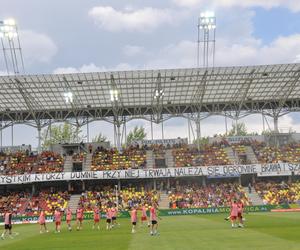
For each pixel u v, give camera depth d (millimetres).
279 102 78750
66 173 70625
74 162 76938
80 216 43938
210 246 24594
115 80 64812
